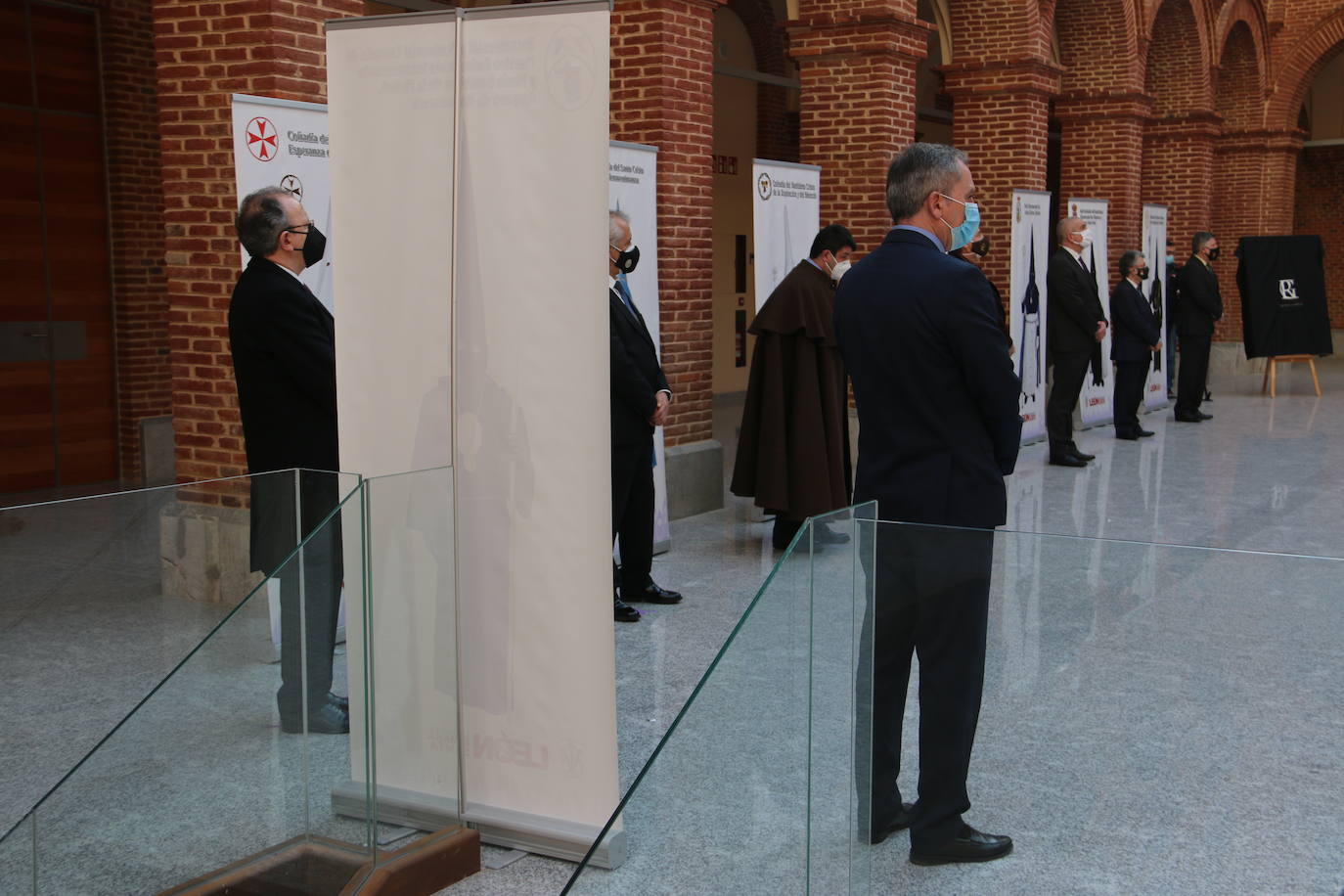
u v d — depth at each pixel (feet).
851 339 11.55
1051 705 8.57
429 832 11.39
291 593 10.43
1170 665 8.29
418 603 11.16
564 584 11.27
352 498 10.43
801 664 8.47
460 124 11.08
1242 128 66.44
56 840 10.02
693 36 26.09
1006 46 40.68
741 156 50.26
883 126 32.83
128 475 30.96
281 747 10.61
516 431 11.24
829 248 22.49
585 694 11.32
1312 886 8.05
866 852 8.87
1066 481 31.68
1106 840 8.55
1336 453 36.06
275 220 14.28
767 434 22.58
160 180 30.89
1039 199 35.63
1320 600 7.88
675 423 26.78
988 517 11.12
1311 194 85.51
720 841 8.34
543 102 10.78
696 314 27.02
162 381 31.35
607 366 10.82
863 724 8.70
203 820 10.41
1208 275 42.39
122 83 29.73
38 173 28.84
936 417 11.12
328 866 10.73
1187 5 55.62
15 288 28.63
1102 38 48.88
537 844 11.66
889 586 8.61
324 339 14.40
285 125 17.44
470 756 11.98
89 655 11.39
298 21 19.30
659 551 23.59
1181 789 8.33
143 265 30.66
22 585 11.05
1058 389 33.86
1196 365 42.75
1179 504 28.63
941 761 8.78
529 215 10.96
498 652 11.66
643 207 22.59
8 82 28.12
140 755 10.10
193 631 11.73
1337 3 64.54
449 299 11.28
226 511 11.68
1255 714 8.09
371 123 11.41
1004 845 8.75
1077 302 33.40
